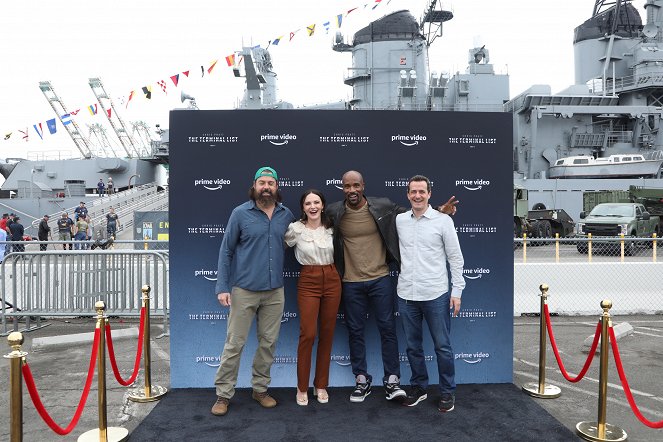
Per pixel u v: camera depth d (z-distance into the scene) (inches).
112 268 281.0
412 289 158.9
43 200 974.4
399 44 995.3
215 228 185.0
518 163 1074.1
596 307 327.9
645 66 1084.5
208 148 185.0
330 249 160.4
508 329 189.3
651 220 714.2
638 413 130.9
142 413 162.4
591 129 1053.8
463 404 166.9
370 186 187.2
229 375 160.9
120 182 1258.6
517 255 621.9
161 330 284.0
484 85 1051.9
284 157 186.2
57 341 249.4
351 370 183.5
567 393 180.4
